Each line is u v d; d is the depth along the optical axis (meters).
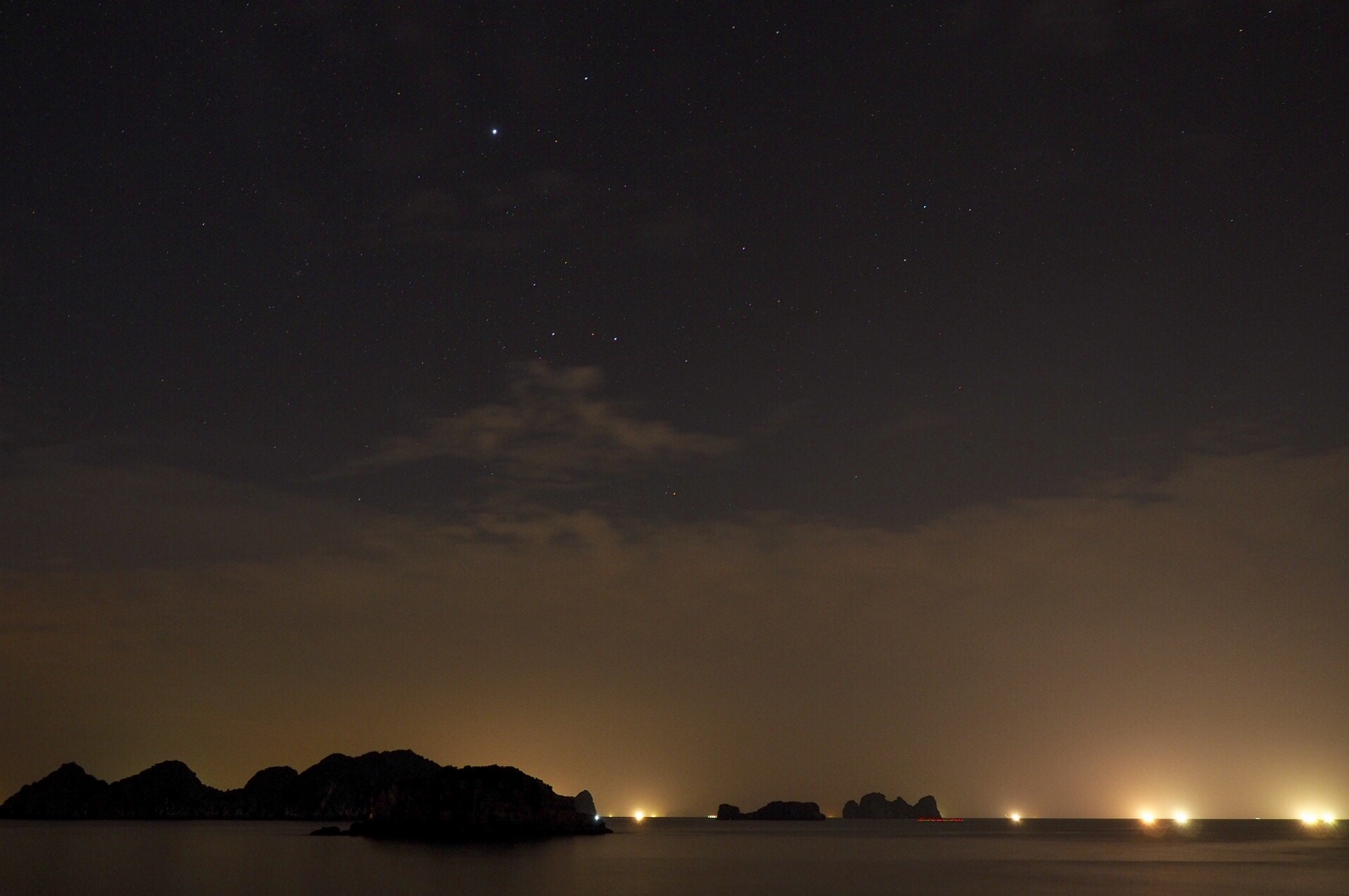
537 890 63.44
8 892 61.19
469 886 65.81
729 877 75.12
